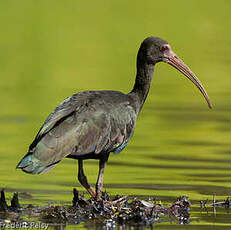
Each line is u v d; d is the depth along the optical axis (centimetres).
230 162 1806
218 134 2155
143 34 4372
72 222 1255
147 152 1922
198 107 2584
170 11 5216
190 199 1446
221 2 5638
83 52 3856
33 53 3769
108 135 1337
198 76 3238
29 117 2358
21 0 5200
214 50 3941
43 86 2956
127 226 1232
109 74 3250
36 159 1247
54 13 4922
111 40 4191
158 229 1212
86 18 4831
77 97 1348
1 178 1612
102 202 1310
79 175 1376
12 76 3189
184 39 4288
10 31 4334
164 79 3281
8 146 1947
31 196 1452
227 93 2862
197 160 1827
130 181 1605
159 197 1453
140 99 1492
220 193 1502
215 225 1241
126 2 5503
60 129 1278
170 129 2216
